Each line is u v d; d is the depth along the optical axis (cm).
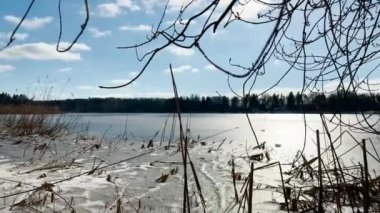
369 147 880
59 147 837
